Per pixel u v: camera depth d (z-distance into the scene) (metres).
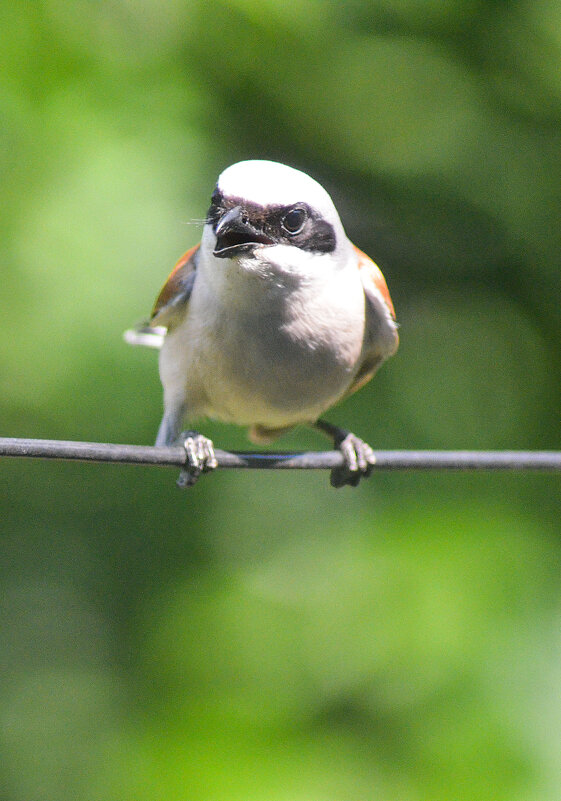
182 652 10.63
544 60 12.48
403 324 12.52
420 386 12.14
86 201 10.28
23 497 11.69
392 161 12.64
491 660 9.93
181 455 6.79
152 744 10.13
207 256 7.57
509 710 9.79
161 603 11.27
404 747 9.89
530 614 10.15
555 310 12.72
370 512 11.05
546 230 12.57
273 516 11.46
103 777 10.26
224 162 11.50
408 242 12.94
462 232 12.85
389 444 11.65
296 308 7.55
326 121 12.78
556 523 10.96
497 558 10.38
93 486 11.59
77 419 10.54
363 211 12.89
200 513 11.52
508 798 9.45
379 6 12.36
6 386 10.41
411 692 9.98
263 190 7.43
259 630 10.55
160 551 11.54
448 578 10.21
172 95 10.96
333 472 8.02
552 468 7.41
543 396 12.48
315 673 10.30
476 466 7.47
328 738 10.08
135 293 10.27
